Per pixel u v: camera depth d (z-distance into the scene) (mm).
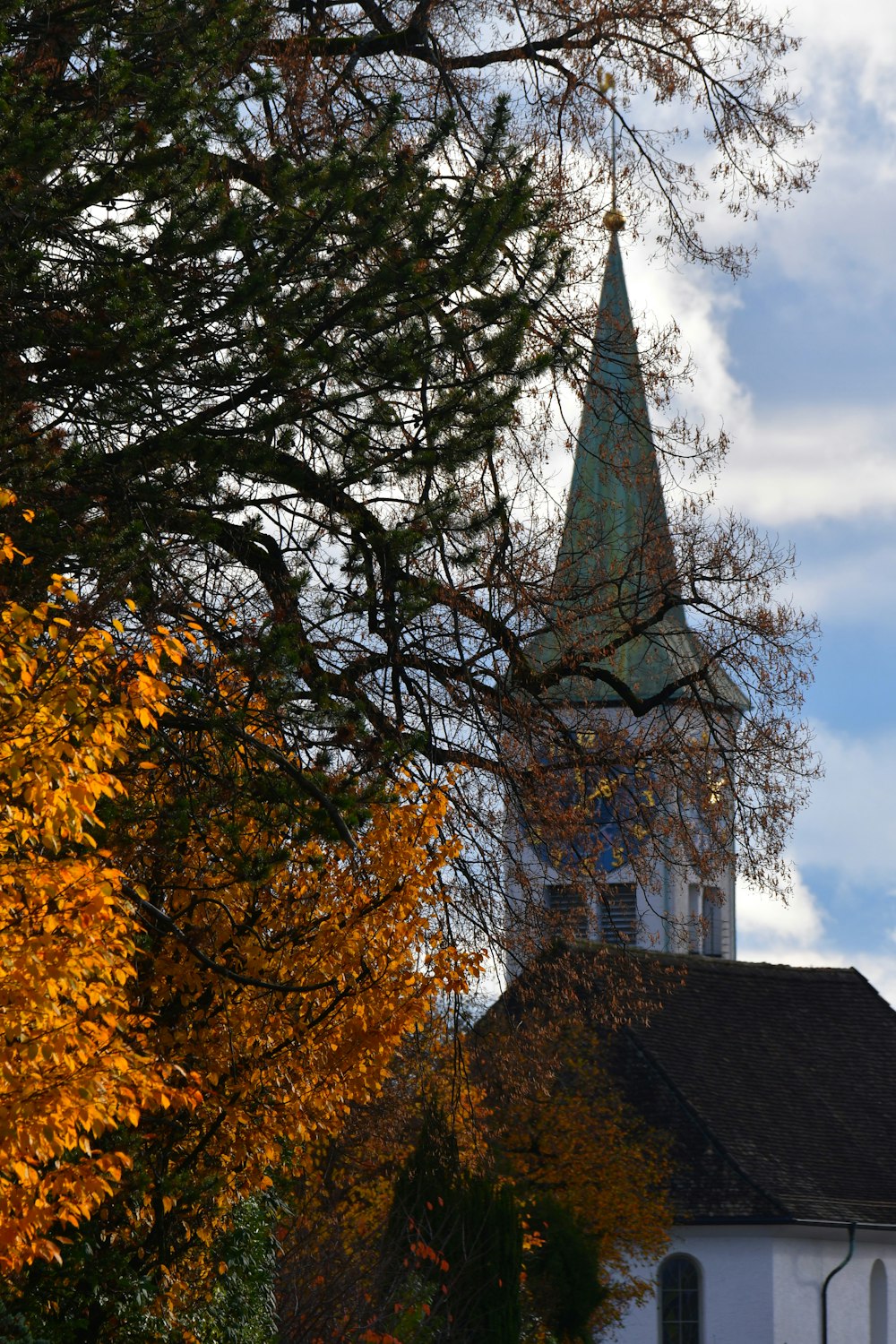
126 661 32219
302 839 36938
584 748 56344
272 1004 39406
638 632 56562
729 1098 134500
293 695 38438
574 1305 85438
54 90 39875
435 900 41719
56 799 28031
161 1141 39969
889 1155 136125
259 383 39594
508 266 44125
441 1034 62375
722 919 160875
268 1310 47281
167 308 38438
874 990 156000
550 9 60344
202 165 38750
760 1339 120500
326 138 50719
